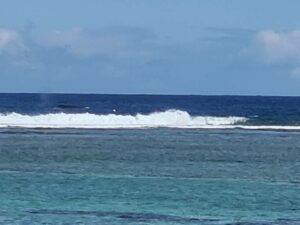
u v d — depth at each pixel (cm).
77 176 7431
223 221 5294
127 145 10594
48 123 13900
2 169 7925
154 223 5184
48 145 10444
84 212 5562
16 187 6688
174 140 11469
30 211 5584
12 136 11688
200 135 12494
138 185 6881
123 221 5234
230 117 15900
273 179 7425
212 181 7212
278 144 11119
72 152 9650
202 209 5734
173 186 6850
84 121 14125
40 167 8138
